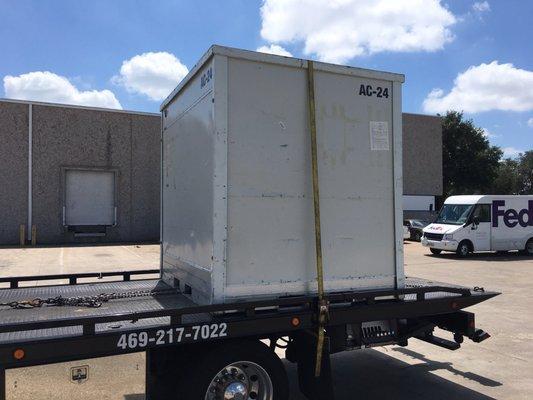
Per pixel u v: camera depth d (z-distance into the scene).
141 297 4.29
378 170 4.05
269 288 3.62
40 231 23.73
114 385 4.05
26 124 23.50
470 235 18.80
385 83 4.09
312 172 3.74
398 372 5.57
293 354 4.19
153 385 3.79
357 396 4.85
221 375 3.57
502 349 6.50
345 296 3.80
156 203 26.19
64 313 3.59
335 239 3.87
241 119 3.53
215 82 3.43
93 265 15.32
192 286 4.02
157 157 26.17
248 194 3.55
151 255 18.50
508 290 11.34
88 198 24.95
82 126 24.58
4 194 23.12
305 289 3.75
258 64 3.59
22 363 2.86
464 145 54.53
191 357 3.53
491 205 19.14
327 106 3.85
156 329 3.21
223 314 3.51
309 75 3.74
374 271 4.04
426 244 19.62
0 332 2.80
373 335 4.30
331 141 3.86
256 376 3.69
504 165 80.00
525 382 5.27
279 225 3.65
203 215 3.69
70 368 3.75
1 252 19.45
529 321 8.10
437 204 49.47
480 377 5.42
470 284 12.21
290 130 3.70
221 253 3.46
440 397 4.83
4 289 4.78
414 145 36.47
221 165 3.45
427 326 4.81
